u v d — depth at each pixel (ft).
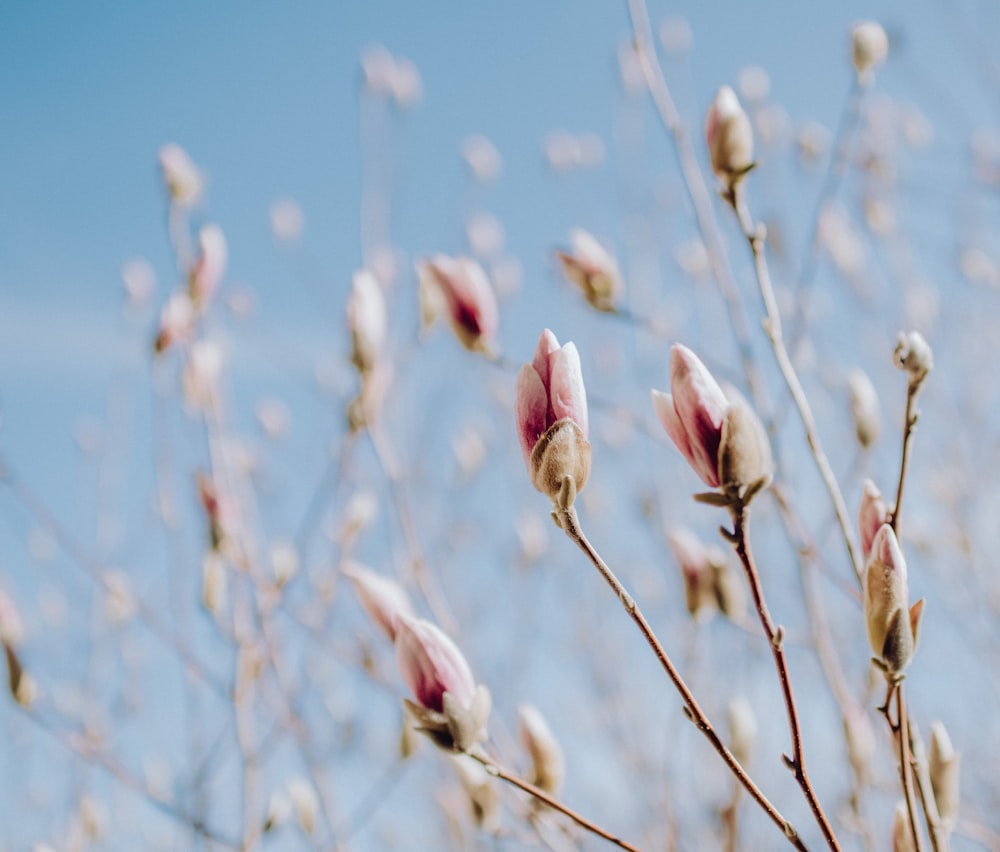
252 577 3.68
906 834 2.58
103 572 4.05
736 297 3.16
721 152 2.89
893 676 2.42
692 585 3.20
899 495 2.51
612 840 2.50
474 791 2.95
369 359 3.50
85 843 4.74
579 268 3.60
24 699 3.52
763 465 2.36
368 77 5.77
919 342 2.50
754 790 2.39
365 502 3.85
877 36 3.29
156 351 4.17
